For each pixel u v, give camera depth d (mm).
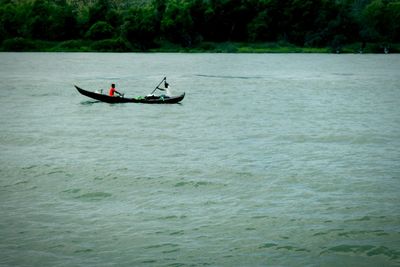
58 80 68250
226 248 15297
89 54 143250
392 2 170875
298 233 16266
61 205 18766
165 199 19344
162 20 156875
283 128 33250
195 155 25797
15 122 35312
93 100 46781
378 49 155875
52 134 31141
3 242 15703
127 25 154250
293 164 24047
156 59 123250
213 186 20812
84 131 32125
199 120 36344
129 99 43250
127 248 15312
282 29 163250
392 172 22688
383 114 39281
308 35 159625
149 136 30641
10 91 54375
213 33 163875
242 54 150875
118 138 30047
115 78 72562
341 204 18688
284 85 63500
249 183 21188
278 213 17844
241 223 17031
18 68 89625
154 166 23625
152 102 43625
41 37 157750
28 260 14617
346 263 14477
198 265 14328
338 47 153875
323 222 17078
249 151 26703
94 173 22484
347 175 22234
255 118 37344
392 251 15102
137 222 17172
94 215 17781
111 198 19500
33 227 16781
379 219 17328
